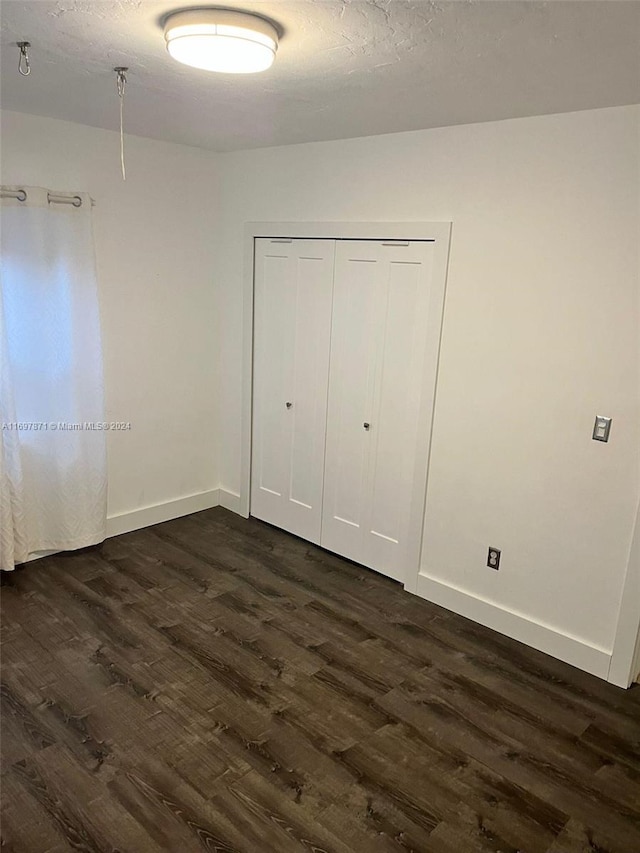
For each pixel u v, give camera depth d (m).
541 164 2.68
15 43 1.98
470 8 1.54
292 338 3.91
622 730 2.56
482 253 2.94
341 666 2.88
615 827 2.11
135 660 2.85
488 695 2.73
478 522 3.19
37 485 3.59
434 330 3.16
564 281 2.70
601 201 2.55
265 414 4.20
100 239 3.59
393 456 3.52
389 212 3.26
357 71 2.11
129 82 2.41
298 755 2.34
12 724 2.42
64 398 3.51
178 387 4.20
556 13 1.55
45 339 3.39
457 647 3.07
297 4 1.57
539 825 2.10
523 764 2.36
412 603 3.45
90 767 2.23
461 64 1.99
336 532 3.93
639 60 1.88
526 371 2.88
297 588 3.54
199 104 2.71
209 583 3.55
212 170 4.04
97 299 3.55
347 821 2.07
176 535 4.14
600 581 2.81
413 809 2.13
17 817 2.03
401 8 1.56
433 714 2.60
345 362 3.64
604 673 2.86
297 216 3.70
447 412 3.21
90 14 1.72
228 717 2.52
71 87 2.53
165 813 2.06
